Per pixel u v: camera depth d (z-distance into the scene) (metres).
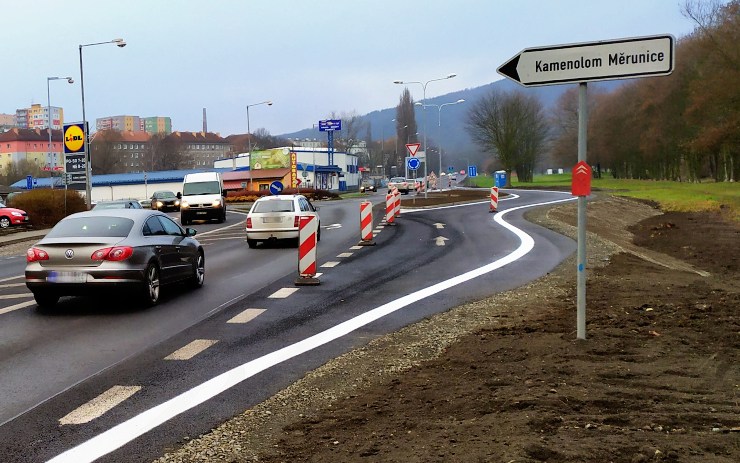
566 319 8.52
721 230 25.66
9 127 198.75
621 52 6.36
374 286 12.09
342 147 149.38
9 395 6.02
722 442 4.14
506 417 4.81
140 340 8.19
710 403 5.02
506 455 4.04
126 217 11.09
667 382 5.59
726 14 40.91
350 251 18.14
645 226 29.02
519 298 10.40
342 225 28.44
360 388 6.00
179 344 7.95
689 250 19.50
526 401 5.13
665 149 69.62
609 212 33.50
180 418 5.32
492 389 5.60
